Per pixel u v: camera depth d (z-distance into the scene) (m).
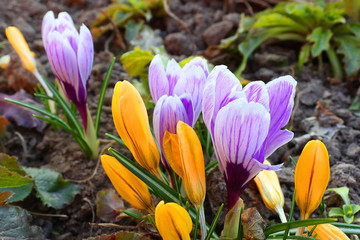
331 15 0.46
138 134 0.30
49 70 0.47
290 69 0.46
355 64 0.45
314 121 0.41
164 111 0.29
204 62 0.31
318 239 0.29
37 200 0.38
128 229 0.36
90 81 0.46
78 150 0.41
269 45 0.49
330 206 0.36
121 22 0.50
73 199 0.38
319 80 0.45
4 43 0.50
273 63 0.47
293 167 0.38
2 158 0.37
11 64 0.46
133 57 0.42
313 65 0.47
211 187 0.36
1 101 0.44
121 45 0.49
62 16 0.36
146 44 0.49
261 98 0.27
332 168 0.38
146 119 0.30
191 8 0.52
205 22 0.50
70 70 0.36
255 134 0.27
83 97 0.37
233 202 0.29
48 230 0.37
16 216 0.34
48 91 0.42
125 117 0.29
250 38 0.47
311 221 0.29
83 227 0.37
